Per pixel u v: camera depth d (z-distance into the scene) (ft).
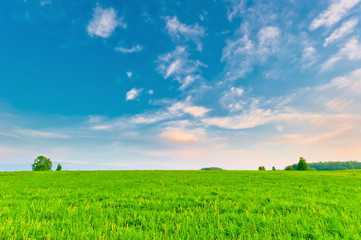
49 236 15.64
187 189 44.24
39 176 84.33
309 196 34.76
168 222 19.85
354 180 66.39
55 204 27.30
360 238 15.05
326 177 78.38
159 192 39.78
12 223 18.49
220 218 21.02
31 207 25.63
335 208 25.73
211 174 98.78
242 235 16.08
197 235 16.28
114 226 18.31
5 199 31.68
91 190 42.47
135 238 15.58
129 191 41.06
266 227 17.88
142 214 22.76
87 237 15.48
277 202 28.91
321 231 17.01
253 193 38.09
